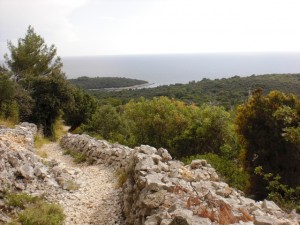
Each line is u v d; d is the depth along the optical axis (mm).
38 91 25219
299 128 10578
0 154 8648
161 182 5988
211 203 4953
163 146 22062
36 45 31047
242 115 14250
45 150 16734
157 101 24031
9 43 29984
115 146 13672
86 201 8117
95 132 27391
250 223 4648
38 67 31750
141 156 7734
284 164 13125
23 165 8938
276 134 12914
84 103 35562
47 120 25578
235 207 5375
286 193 10219
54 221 6516
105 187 9336
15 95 22109
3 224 6133
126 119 28844
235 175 12820
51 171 9953
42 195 7922
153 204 5324
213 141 19203
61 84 26031
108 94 90250
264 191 12898
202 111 20547
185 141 19812
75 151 15570
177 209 4816
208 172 8133
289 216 5938
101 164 12344
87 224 6805
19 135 14383
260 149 13633
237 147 18016
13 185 7941
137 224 5668
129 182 7371
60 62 33500
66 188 8836
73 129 35281
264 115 13578
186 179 6934
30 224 6281
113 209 7613
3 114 19781
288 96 13977
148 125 22578
